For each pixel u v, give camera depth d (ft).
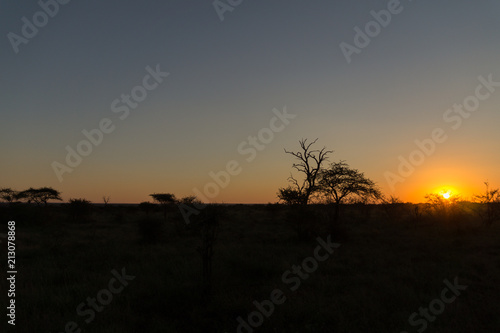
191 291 32.89
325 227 75.72
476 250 59.93
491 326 26.07
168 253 55.11
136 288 34.78
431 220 112.37
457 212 100.12
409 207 145.69
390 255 54.08
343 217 133.39
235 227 103.04
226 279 37.93
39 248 59.72
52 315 27.27
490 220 102.22
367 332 25.11
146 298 32.40
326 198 107.14
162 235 72.18
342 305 30.25
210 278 36.24
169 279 37.47
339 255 55.01
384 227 105.09
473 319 27.58
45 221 114.73
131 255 53.36
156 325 25.68
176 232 79.66
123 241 71.51
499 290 35.73
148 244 67.05
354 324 26.25
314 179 110.11
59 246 59.47
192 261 46.75
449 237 78.18
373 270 44.78
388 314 28.63
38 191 182.91
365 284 37.63
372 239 76.54
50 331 24.54
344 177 105.19
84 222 128.77
